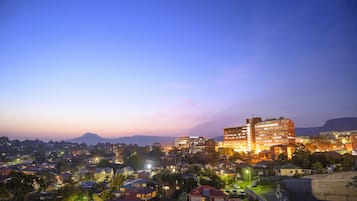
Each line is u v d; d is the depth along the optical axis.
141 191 76.19
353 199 61.53
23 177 84.62
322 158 92.75
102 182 109.81
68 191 83.00
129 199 69.69
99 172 135.88
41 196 80.44
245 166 114.81
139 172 129.50
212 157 157.12
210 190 62.69
